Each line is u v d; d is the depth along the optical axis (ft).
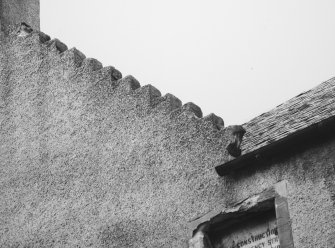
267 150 36.68
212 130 39.09
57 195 43.32
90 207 41.68
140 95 42.16
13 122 47.24
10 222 44.65
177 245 38.09
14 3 58.90
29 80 47.60
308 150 36.11
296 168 36.19
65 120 44.80
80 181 42.68
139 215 39.78
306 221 34.88
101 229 40.75
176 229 38.40
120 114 42.57
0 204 45.52
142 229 39.40
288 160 36.55
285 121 39.78
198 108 40.86
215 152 38.63
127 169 41.14
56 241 42.22
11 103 47.85
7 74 48.93
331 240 33.86
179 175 39.32
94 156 42.70
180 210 38.65
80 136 43.75
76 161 43.34
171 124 40.50
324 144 35.73
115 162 41.75
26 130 46.42
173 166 39.68
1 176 46.24
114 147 42.14
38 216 43.62
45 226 43.06
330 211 34.40
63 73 45.96
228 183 37.83
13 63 48.93
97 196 41.68
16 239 43.93
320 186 35.14
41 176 44.50
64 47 47.42
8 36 49.98
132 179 40.75
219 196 37.83
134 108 42.14
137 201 40.14
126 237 39.73
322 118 37.47
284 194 36.01
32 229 43.52
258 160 37.04
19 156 46.03
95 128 43.29
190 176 38.99
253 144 39.09
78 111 44.42
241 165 37.35
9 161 46.34
